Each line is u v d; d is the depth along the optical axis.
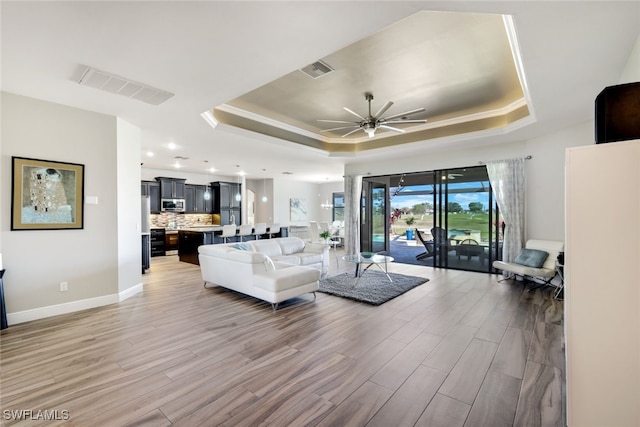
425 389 2.01
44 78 2.80
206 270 4.73
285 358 2.43
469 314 3.47
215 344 2.69
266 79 2.89
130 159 4.20
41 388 2.02
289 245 5.91
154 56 2.45
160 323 3.20
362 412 1.78
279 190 11.16
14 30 2.06
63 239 3.47
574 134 4.34
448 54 3.20
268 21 2.01
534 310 3.59
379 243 8.14
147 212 6.45
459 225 6.16
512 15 1.94
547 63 2.56
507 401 1.88
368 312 3.55
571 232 1.54
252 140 5.18
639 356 1.43
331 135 6.56
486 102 4.60
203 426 1.67
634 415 1.44
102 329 3.03
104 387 2.03
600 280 1.49
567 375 1.55
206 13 1.91
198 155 6.54
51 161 3.37
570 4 1.82
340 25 2.07
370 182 8.01
